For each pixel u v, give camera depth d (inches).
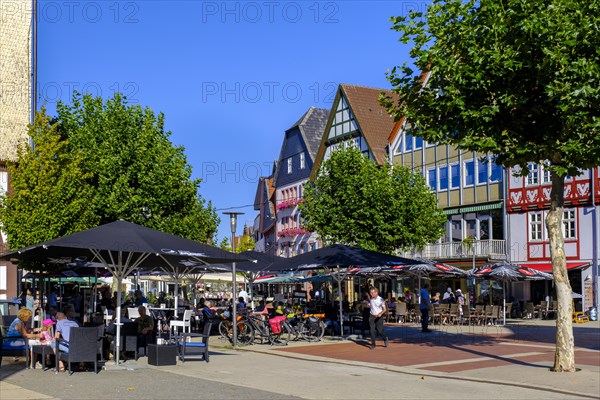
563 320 612.1
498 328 1259.8
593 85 579.2
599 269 1662.2
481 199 1924.2
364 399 495.8
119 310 693.9
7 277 1440.7
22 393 506.3
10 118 1510.8
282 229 2935.5
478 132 645.3
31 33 1567.4
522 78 627.5
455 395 514.6
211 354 829.8
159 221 1477.6
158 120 1526.8
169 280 1637.6
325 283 1930.4
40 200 1136.8
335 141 2427.4
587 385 542.3
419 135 692.7
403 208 1576.0
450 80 650.2
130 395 505.4
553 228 619.5
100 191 1437.0
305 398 497.4
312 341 989.8
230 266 1104.2
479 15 634.8
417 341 964.6
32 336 670.5
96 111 1494.8
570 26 587.2
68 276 1170.0
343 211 1605.6
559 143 609.9
